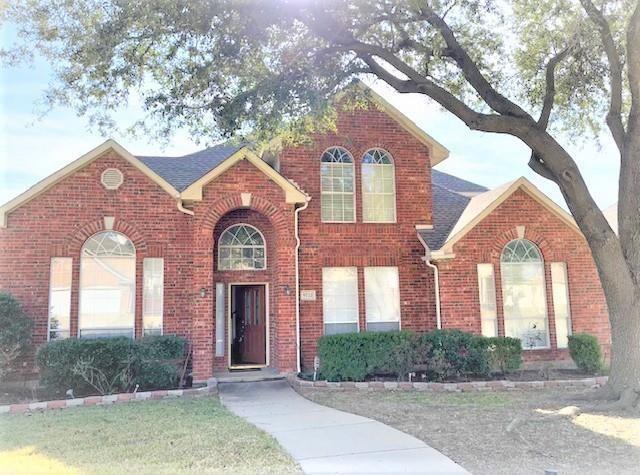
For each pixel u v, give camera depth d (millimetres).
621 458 7281
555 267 16391
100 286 14539
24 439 8445
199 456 7441
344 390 12977
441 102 12461
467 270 15734
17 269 13969
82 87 11773
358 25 12125
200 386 13609
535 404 10984
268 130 13328
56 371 12352
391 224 16703
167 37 11312
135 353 12859
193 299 14461
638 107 11234
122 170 14977
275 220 15359
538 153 12102
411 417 9898
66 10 11055
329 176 16688
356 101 15508
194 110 12359
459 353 13805
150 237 14945
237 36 11125
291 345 15008
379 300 16422
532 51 14242
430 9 12164
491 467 6867
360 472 6664
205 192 14930
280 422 9625
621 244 11594
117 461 7234
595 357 14797
